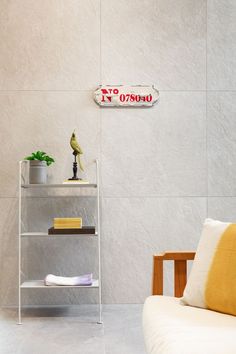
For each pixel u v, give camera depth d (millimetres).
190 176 3977
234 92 4008
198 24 4004
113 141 3955
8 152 3922
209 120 3992
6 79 3930
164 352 1644
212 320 1944
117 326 3273
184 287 2477
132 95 3951
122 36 3979
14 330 3199
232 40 4016
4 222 3914
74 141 3703
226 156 3992
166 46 3988
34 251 3916
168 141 3977
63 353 2717
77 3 3973
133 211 3951
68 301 3914
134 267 3936
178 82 3982
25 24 3945
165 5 3996
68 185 3629
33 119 3938
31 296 3895
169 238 3953
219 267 2154
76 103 3953
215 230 2309
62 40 3959
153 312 2105
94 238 3938
